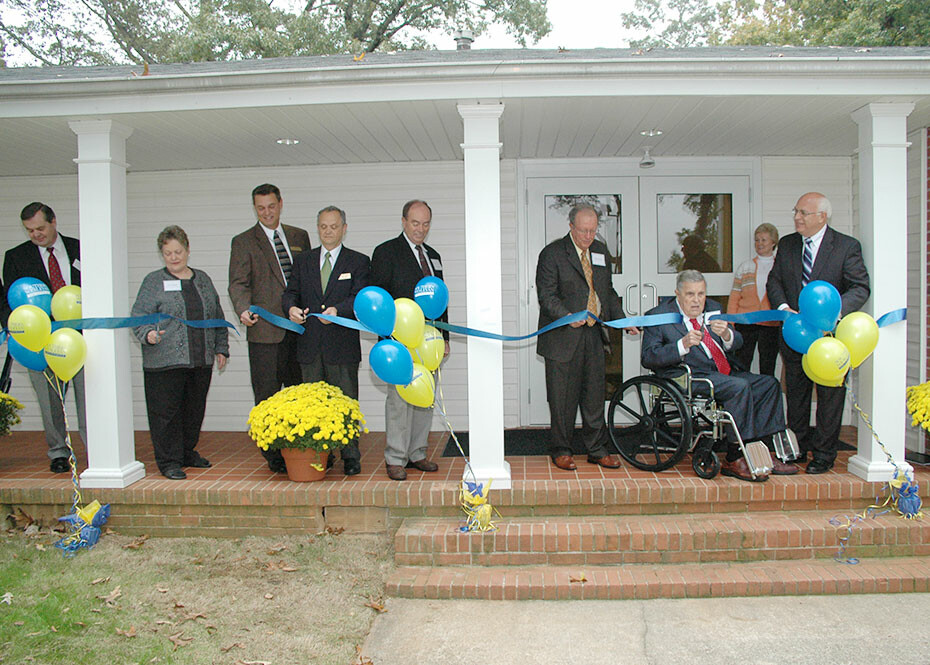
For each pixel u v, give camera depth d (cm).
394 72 380
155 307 441
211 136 486
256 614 336
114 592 351
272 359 465
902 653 300
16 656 294
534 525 393
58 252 496
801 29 1734
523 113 441
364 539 415
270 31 1491
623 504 407
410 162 606
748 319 439
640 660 300
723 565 376
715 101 411
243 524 426
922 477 420
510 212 606
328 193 614
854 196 602
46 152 525
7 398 488
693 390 431
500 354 411
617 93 391
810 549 378
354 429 431
